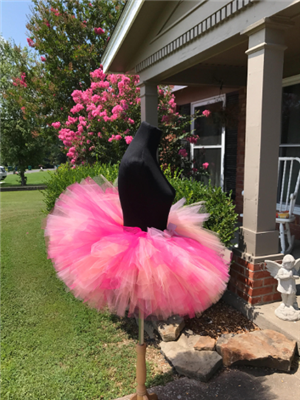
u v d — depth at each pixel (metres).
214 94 6.66
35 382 2.28
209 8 3.32
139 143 1.64
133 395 1.98
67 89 10.90
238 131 6.10
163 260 1.46
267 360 2.33
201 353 2.47
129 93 6.76
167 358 2.48
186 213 2.06
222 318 2.99
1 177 26.08
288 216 4.07
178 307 1.52
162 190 1.63
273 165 2.89
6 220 7.75
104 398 2.12
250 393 2.14
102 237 1.61
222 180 6.63
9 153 20.22
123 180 1.64
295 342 2.47
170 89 7.09
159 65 4.62
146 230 1.71
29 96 11.61
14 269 4.46
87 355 2.59
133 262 1.44
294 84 4.87
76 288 1.62
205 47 3.52
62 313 3.26
